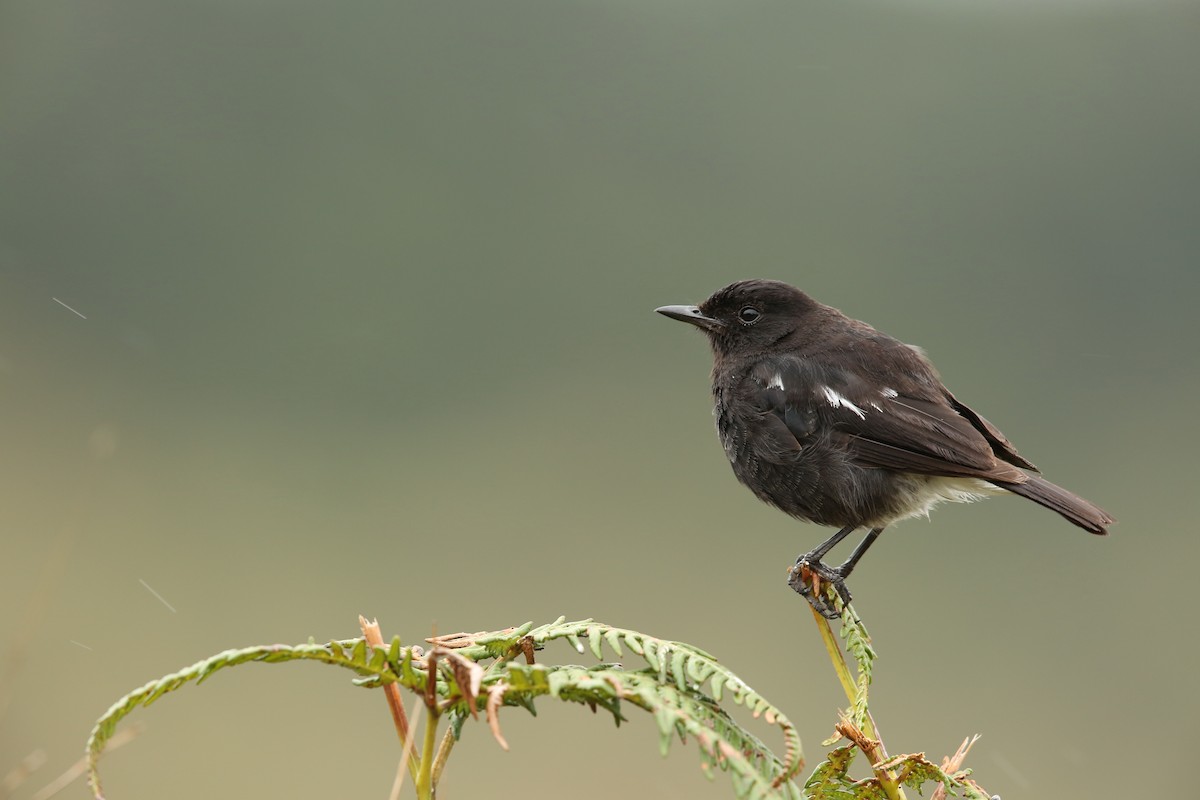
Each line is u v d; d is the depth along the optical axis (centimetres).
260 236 2009
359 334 1950
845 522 744
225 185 2100
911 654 1339
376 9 2242
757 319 816
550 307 2012
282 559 1403
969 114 2109
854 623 384
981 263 1989
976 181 2036
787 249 2053
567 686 276
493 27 2272
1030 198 2031
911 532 1485
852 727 353
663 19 2286
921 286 1978
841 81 2178
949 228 2019
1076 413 1800
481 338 2002
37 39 2145
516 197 2147
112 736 281
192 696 1084
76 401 1697
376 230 2077
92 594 1240
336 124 2205
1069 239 1995
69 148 2092
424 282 1997
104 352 1822
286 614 1304
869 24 2219
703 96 2208
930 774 345
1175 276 1947
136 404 1722
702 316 834
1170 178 1980
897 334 1948
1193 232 1947
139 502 1480
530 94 2222
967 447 709
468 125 2202
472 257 2081
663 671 283
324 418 1762
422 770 280
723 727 276
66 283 1933
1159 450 1705
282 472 1606
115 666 1134
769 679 1273
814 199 2109
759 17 2291
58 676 1096
